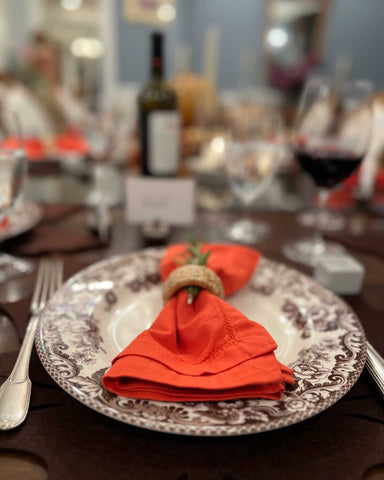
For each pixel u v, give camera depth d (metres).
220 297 0.45
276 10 3.76
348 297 0.56
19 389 0.34
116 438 0.31
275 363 0.33
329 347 0.38
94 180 1.20
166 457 0.30
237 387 0.31
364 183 1.09
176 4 3.80
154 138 0.87
